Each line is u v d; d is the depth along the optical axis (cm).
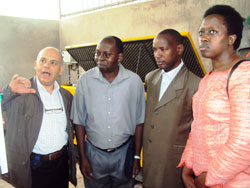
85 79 137
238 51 184
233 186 71
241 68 66
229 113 70
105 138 134
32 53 431
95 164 138
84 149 145
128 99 136
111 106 133
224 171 65
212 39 74
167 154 121
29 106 130
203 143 79
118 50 127
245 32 175
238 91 64
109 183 147
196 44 284
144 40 167
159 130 123
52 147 137
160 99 124
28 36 423
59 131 141
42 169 137
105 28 384
